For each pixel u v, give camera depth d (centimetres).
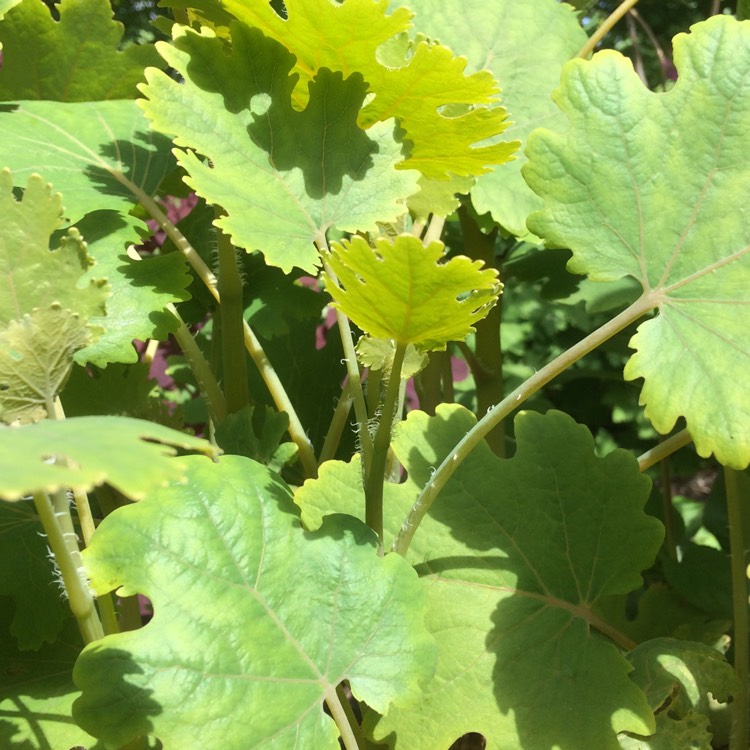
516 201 44
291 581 29
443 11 48
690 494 123
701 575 44
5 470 15
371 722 32
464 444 32
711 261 32
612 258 33
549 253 59
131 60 46
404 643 29
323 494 35
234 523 29
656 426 30
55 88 46
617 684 32
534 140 34
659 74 108
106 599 30
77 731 30
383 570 30
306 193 33
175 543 28
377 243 24
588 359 77
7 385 25
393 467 41
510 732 32
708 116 34
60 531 26
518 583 35
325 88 33
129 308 33
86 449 17
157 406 44
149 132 42
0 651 35
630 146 34
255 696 27
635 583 35
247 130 32
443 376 57
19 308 27
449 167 36
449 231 62
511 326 124
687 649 35
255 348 40
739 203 32
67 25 44
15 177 35
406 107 34
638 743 33
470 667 33
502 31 49
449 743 32
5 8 40
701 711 34
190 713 26
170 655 26
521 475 37
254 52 33
